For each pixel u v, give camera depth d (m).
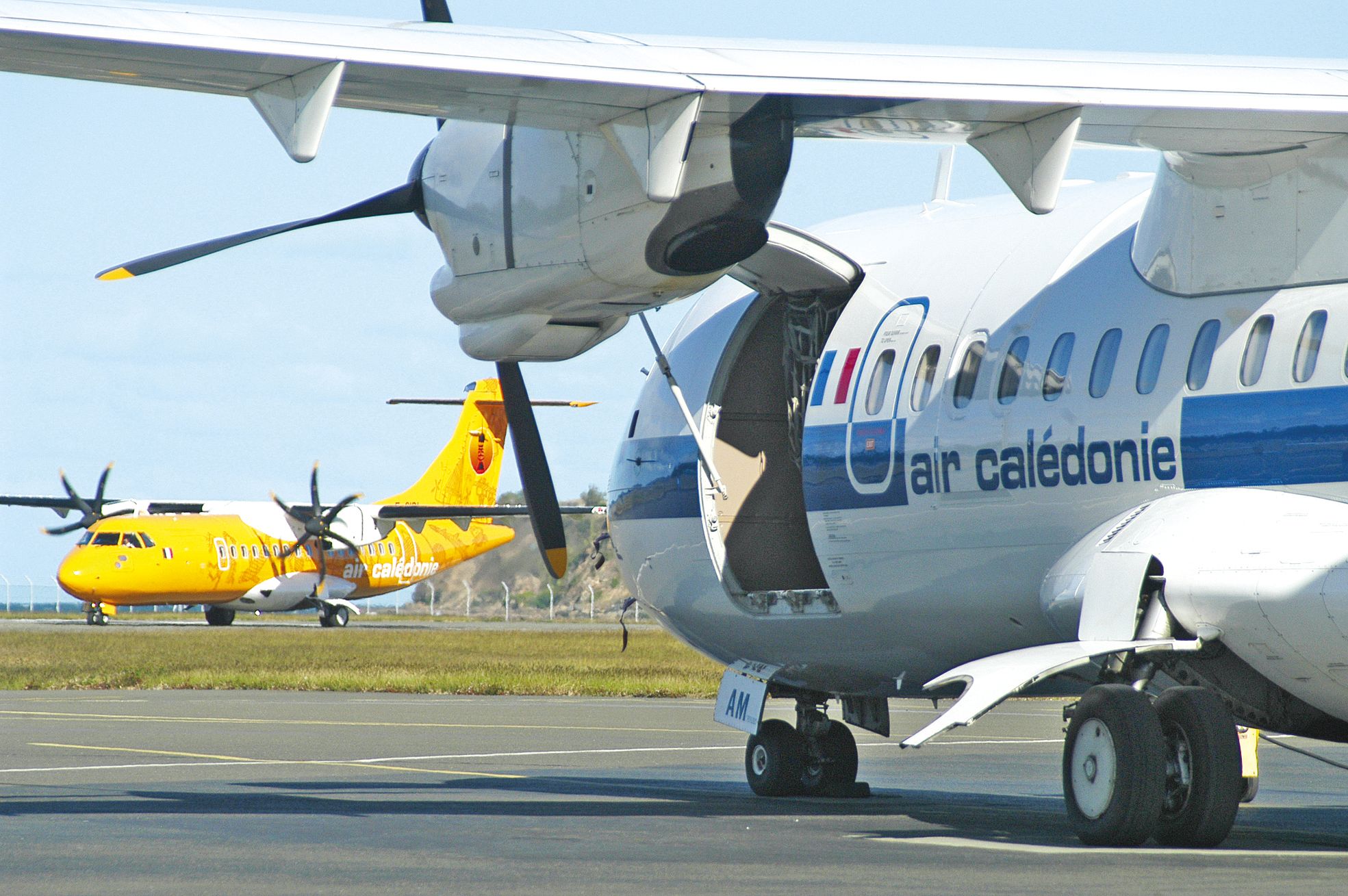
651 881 27.97
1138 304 36.19
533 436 47.91
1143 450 35.06
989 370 39.44
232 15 26.34
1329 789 53.22
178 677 118.12
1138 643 32.66
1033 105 28.67
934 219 45.00
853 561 43.25
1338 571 30.03
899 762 63.09
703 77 27.86
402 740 68.44
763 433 47.72
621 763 58.94
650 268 33.03
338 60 25.09
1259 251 33.59
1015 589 38.78
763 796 48.41
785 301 47.41
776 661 47.69
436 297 38.09
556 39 29.06
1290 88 30.39
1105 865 29.83
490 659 155.62
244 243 36.47
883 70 29.19
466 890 26.97
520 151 35.00
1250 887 26.69
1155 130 31.22
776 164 31.22
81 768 54.19
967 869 29.34
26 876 28.81
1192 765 32.16
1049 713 98.19
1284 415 32.56
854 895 25.98
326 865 30.36
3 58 24.83
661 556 49.53
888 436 41.88
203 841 34.09
